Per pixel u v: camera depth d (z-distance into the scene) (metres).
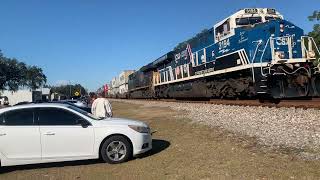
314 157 8.55
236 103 21.16
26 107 9.87
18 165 10.25
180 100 36.75
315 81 19.34
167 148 11.24
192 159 9.41
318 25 26.86
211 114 18.61
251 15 21.62
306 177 7.19
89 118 10.05
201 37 27.52
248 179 7.38
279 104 17.73
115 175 8.64
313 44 19.64
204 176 7.84
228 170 8.09
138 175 8.44
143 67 53.31
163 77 40.72
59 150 9.67
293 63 19.09
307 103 17.08
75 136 9.74
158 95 44.56
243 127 13.40
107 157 9.86
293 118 13.96
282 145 10.02
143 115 24.61
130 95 68.75
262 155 9.12
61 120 9.83
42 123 9.73
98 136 9.86
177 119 18.91
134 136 10.02
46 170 9.62
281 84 18.92
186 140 12.16
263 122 14.02
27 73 92.88
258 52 19.56
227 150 9.98
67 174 9.02
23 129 9.59
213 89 25.94
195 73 28.91
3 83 87.19
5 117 9.72
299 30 19.61
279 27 19.17
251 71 20.00
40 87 103.38
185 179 7.77
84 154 9.80
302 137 10.64
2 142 9.52
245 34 20.50
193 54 29.20
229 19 22.28
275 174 7.51
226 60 22.81
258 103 19.36
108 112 13.03
